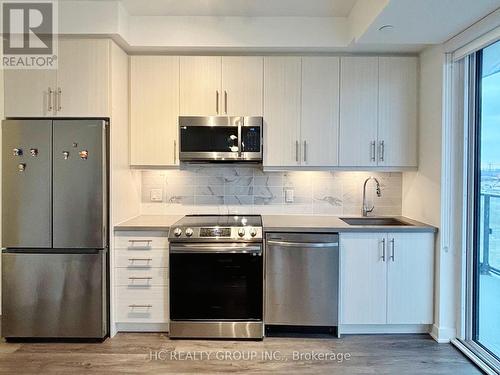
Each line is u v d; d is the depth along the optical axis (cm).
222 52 334
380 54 337
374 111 335
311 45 318
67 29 291
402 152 336
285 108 334
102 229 295
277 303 303
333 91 334
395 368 260
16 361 268
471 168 294
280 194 371
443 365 264
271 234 303
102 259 296
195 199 371
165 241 308
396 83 334
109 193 301
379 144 335
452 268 299
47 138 292
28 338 300
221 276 302
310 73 334
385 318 306
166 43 317
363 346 292
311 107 334
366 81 334
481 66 290
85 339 301
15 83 301
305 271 301
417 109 335
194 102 334
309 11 308
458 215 296
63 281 295
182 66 333
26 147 292
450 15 247
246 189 371
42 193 293
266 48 323
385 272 305
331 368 259
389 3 230
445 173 296
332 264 301
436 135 304
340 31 317
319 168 337
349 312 306
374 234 304
